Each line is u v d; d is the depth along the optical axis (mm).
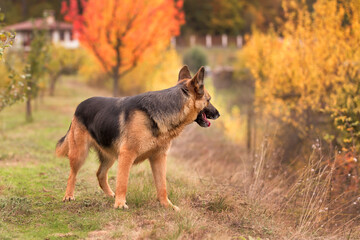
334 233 5496
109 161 6469
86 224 5047
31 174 7980
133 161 5656
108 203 6016
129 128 5523
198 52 47125
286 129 9539
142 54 16609
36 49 16656
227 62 54219
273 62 11344
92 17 15109
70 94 30688
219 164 10477
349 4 8375
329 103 8406
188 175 8195
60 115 20172
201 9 68562
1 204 5508
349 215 6023
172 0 15664
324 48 8844
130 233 4719
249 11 65250
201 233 4832
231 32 69500
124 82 25281
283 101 9977
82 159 6176
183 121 5688
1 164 8789
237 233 5070
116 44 15602
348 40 8617
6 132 14328
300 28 9734
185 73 6238
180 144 12234
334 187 6793
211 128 14984
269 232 5180
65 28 53469
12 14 66438
